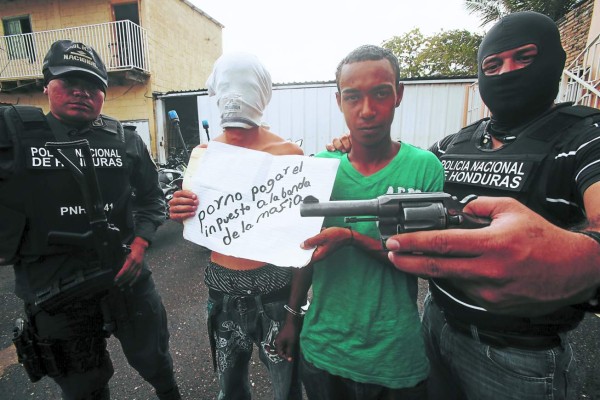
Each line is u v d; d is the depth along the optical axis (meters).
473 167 1.10
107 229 1.31
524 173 0.95
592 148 0.79
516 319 0.91
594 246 0.45
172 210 1.17
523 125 1.05
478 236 0.42
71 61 1.28
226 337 1.30
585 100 3.96
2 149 1.20
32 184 1.25
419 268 0.45
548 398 0.91
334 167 1.02
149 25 9.09
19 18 9.55
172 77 10.34
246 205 1.09
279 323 1.23
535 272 0.42
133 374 2.07
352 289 1.02
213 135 7.41
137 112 9.38
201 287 3.31
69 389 1.41
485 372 1.00
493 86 1.05
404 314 1.01
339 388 1.11
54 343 1.32
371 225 1.00
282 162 1.08
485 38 1.11
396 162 0.99
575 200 0.87
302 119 6.76
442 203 0.54
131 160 1.59
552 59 0.98
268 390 1.92
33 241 1.27
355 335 1.02
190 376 2.04
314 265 1.09
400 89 1.00
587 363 2.03
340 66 0.96
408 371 1.00
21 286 1.34
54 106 1.33
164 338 1.71
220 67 1.18
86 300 1.36
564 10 8.29
